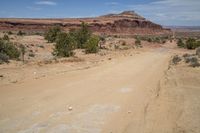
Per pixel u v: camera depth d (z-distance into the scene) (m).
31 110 10.12
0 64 21.31
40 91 13.26
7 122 8.80
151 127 8.52
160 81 16.30
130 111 10.21
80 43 43.66
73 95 12.66
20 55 29.34
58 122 8.91
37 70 19.48
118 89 14.23
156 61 29.53
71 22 146.50
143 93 13.28
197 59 26.12
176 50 53.50
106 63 26.03
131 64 26.00
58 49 30.19
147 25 191.12
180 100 11.47
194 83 15.16
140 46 61.44
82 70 20.86
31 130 8.16
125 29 165.25
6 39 46.72
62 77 17.42
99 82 16.16
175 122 8.86
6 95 12.25
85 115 9.70
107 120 9.20
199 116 9.33
